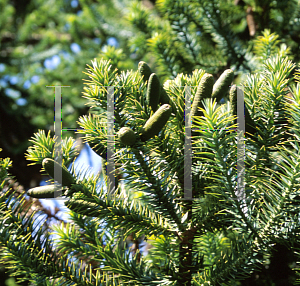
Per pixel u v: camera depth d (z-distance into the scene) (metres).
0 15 3.08
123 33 2.03
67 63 2.83
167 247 0.96
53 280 0.92
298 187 0.88
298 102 0.88
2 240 0.91
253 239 0.90
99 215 0.91
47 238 0.95
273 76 0.91
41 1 3.38
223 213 0.91
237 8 1.47
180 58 1.32
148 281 0.91
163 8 1.35
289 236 0.89
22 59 3.12
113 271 0.92
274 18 1.39
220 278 0.90
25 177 2.32
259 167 0.91
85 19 2.36
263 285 1.00
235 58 1.31
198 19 1.37
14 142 2.57
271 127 0.91
